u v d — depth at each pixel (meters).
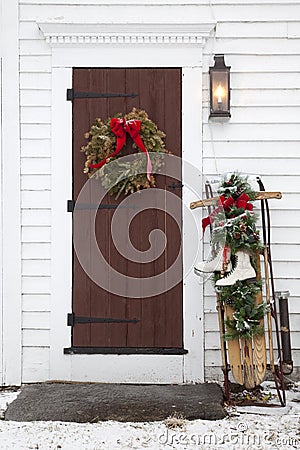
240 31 6.18
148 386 5.96
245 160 6.20
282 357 6.03
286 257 6.20
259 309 5.64
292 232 6.20
